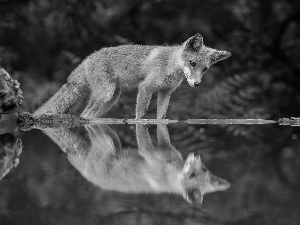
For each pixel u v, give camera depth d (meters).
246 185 4.61
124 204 3.96
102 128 9.62
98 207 3.85
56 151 6.65
